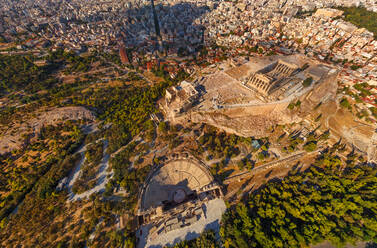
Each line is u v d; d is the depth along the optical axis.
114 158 146.12
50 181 130.75
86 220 113.69
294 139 154.00
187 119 163.75
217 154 142.00
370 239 94.81
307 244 95.12
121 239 104.31
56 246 103.19
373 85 180.50
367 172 126.94
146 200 123.94
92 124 185.38
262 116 164.75
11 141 155.50
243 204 113.44
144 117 176.88
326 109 174.00
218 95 174.62
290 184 121.50
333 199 108.94
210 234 103.69
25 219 113.44
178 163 142.12
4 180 135.38
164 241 106.88
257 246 98.25
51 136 167.62
